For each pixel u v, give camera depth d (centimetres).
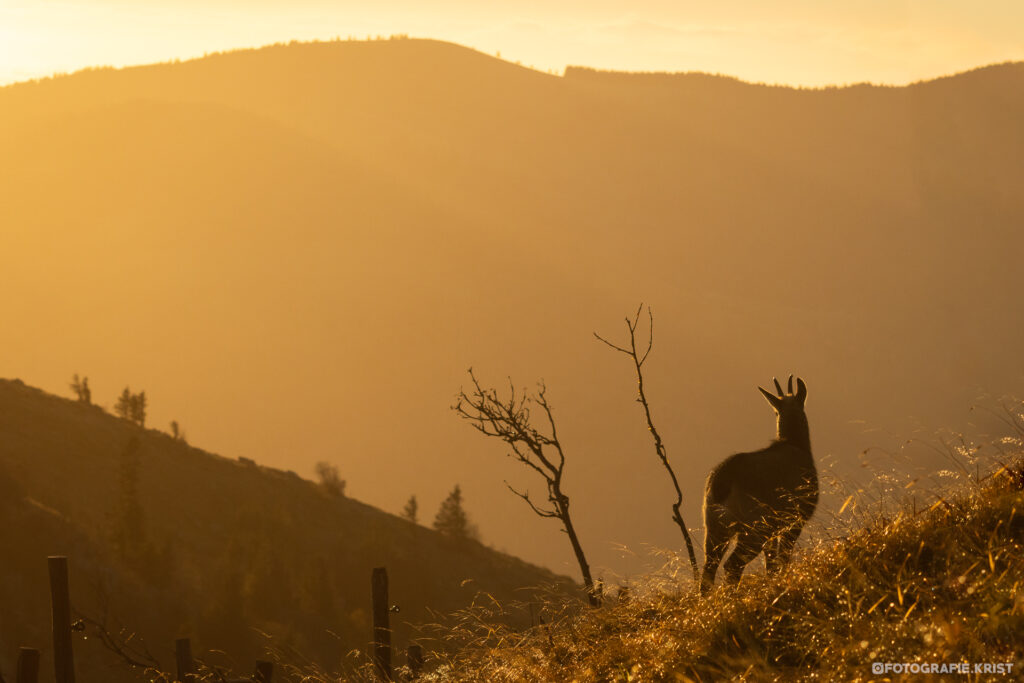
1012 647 1491
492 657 2539
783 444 3275
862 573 1894
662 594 2514
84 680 14738
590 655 2275
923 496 2127
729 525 3003
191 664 3694
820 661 1669
